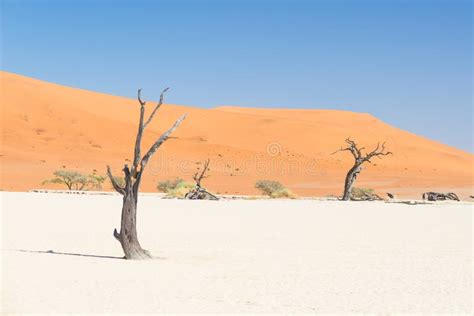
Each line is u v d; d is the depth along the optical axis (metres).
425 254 17.34
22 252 16.64
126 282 12.42
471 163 137.88
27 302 10.34
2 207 33.69
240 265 15.09
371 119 165.38
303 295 11.27
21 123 98.81
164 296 11.04
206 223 26.69
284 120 134.75
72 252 17.23
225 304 10.42
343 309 10.12
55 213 30.50
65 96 122.62
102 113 119.94
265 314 9.71
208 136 121.06
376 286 12.20
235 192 72.50
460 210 38.97
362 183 87.75
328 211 36.12
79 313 9.60
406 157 129.50
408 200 55.94
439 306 10.39
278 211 35.25
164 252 17.50
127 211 16.16
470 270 14.34
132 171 16.17
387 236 22.36
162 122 125.56
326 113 168.38
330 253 17.48
